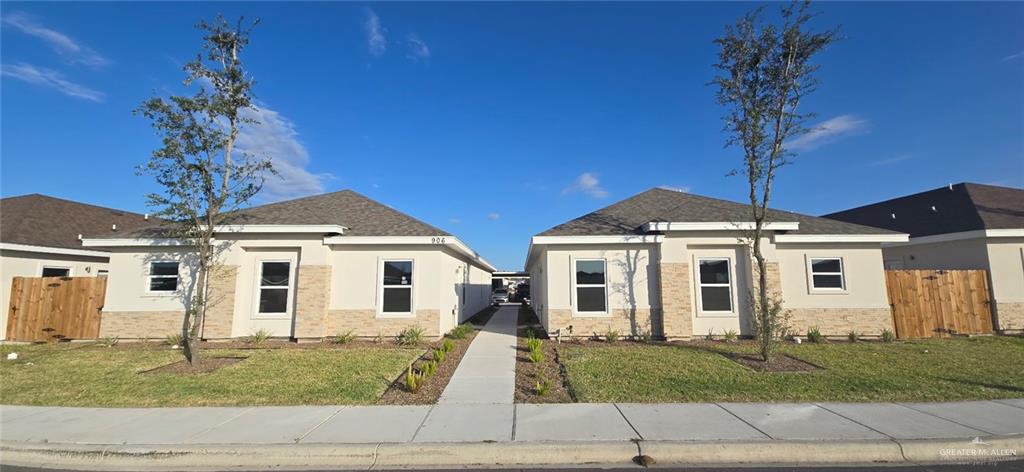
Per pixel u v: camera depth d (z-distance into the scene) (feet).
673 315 45.80
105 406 24.20
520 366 34.19
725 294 47.19
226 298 46.65
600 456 17.88
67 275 55.72
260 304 47.91
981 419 20.92
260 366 33.63
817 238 47.32
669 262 46.42
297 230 46.34
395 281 48.39
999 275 50.52
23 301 49.01
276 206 53.57
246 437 19.31
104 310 47.55
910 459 17.88
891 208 69.31
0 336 48.39
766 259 46.44
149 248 48.08
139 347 43.60
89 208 67.26
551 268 47.75
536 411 22.79
